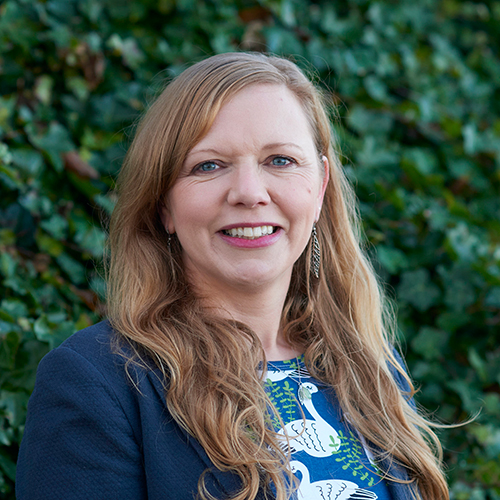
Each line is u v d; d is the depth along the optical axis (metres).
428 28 3.38
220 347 1.50
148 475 1.33
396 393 1.75
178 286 1.59
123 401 1.38
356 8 3.15
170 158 1.49
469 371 2.63
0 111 2.19
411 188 2.90
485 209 3.06
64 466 1.30
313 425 1.53
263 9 2.85
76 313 2.16
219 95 1.45
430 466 1.62
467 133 2.97
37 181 2.21
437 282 2.69
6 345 1.89
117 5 2.58
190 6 2.71
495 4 3.54
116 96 2.48
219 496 1.31
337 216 1.88
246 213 1.44
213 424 1.36
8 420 1.89
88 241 2.24
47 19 2.39
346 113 2.89
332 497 1.43
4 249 2.10
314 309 1.80
